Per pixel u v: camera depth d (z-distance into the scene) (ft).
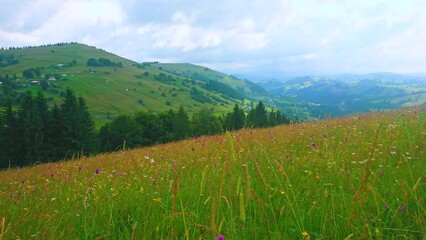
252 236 10.23
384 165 17.11
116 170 25.80
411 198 11.92
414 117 37.91
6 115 192.44
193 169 21.01
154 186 17.22
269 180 15.58
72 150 192.95
